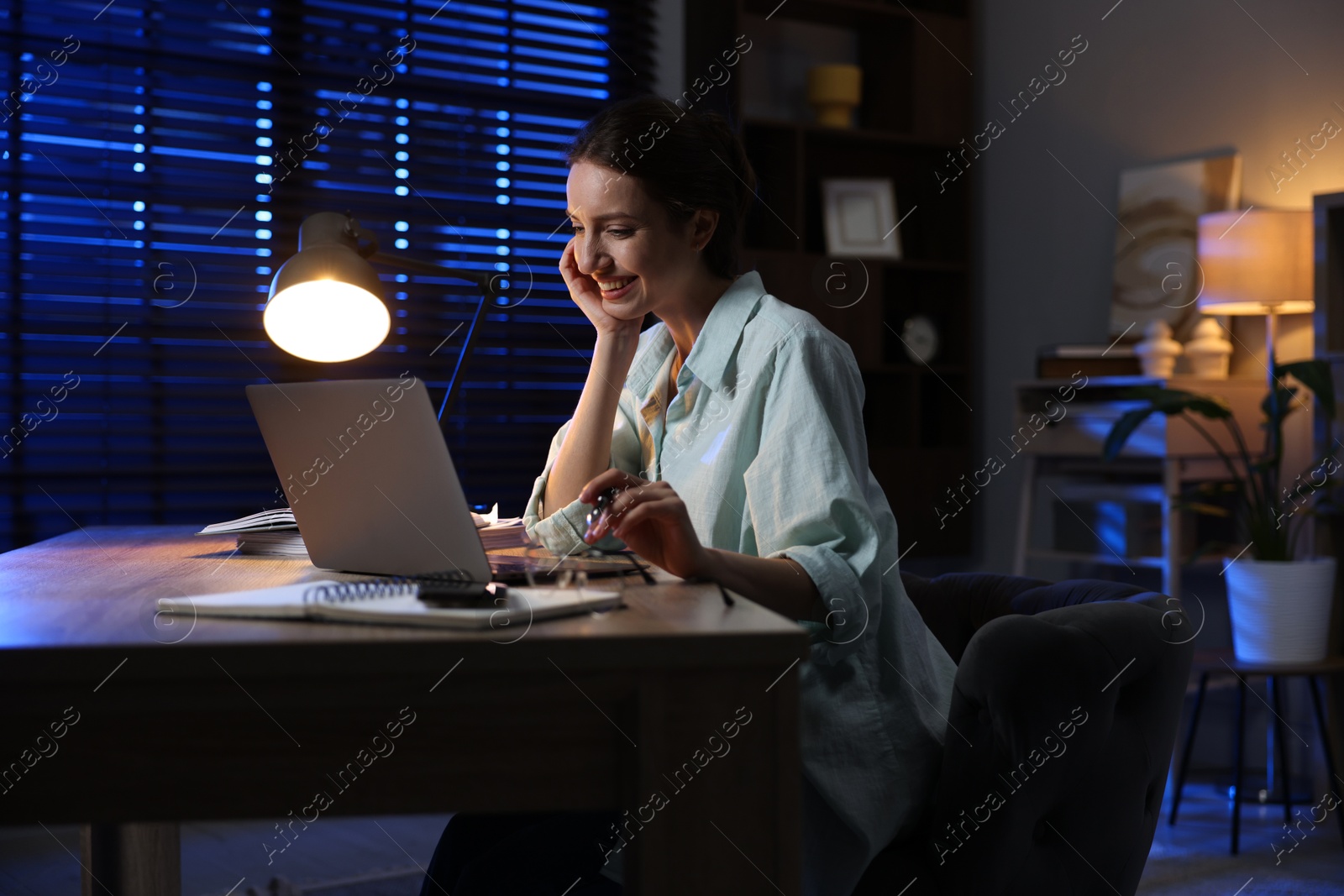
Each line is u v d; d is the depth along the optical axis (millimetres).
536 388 3348
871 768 1068
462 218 3254
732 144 1313
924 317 4016
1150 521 3113
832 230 3750
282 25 3061
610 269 1262
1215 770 3100
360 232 1198
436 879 1320
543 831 1181
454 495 881
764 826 732
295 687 698
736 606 834
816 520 1052
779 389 1134
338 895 2129
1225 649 2830
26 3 2805
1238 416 3057
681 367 1260
